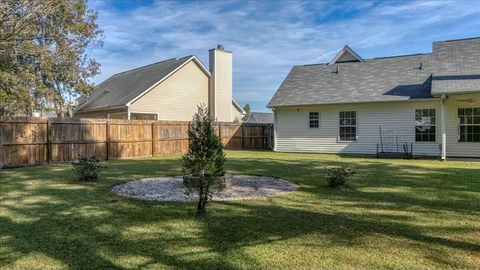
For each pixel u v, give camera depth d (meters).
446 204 6.15
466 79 14.09
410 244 4.13
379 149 16.81
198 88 25.64
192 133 5.63
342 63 20.56
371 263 3.59
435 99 15.16
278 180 8.95
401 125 16.34
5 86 13.77
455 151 15.33
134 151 16.78
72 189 7.82
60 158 14.00
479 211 5.66
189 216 5.48
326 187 7.89
